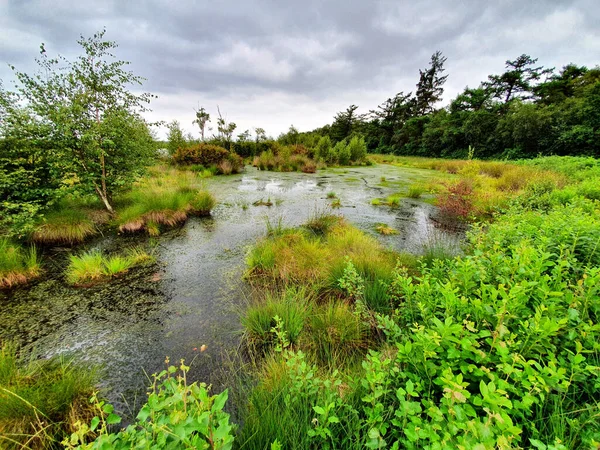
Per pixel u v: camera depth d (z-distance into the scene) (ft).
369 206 26.25
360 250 13.35
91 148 16.94
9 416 5.40
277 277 12.24
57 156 15.94
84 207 19.51
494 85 103.55
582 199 15.21
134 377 7.14
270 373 6.57
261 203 26.25
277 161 56.44
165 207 20.44
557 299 5.04
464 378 4.50
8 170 15.07
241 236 17.84
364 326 8.34
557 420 3.78
